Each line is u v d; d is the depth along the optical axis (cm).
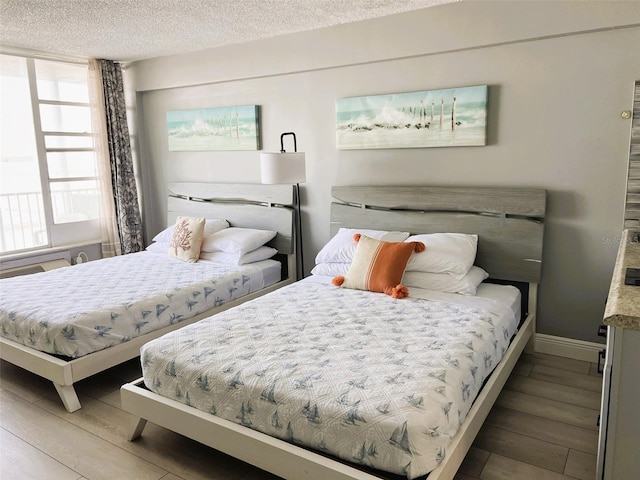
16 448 239
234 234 420
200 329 255
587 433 240
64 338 271
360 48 363
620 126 290
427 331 246
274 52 406
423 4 324
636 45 279
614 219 299
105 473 219
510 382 294
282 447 187
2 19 342
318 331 250
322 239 419
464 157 343
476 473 212
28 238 554
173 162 506
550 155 313
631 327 149
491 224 332
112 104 490
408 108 353
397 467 167
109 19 345
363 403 179
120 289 334
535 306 328
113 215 503
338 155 396
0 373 322
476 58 327
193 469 221
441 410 179
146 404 230
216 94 458
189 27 369
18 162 556
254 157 446
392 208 370
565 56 299
